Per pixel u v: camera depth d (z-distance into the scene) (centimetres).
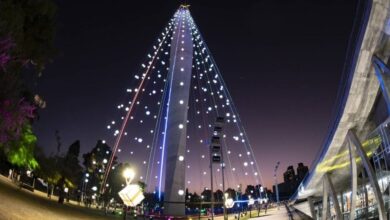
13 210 1694
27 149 1488
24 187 3297
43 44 1434
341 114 2312
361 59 1853
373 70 1933
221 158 3053
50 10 1426
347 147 2808
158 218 4431
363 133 2597
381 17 1614
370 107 2245
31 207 2066
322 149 2981
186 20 5844
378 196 2255
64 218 2136
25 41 1367
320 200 4903
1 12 1129
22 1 1348
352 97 2127
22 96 1323
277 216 5244
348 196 4162
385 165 2712
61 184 3375
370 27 1672
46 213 2073
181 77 5469
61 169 3388
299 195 4522
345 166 3244
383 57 1839
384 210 2220
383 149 2680
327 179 3381
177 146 5116
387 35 1691
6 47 1066
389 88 1741
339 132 2530
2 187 2428
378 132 2516
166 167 5069
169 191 4891
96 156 5762
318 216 5000
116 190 6125
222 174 3294
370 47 1778
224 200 3219
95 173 5869
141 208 4691
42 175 3234
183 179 4997
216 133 2994
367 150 2916
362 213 3397
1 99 1102
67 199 4069
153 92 3909
